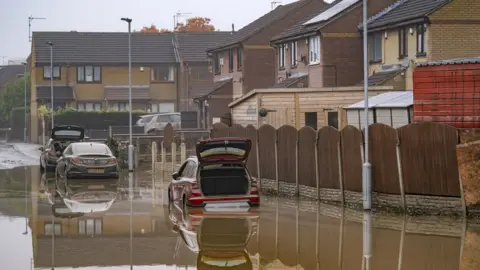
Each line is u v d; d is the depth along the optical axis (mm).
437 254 15945
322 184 24969
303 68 49250
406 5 42719
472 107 23766
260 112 35562
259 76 59875
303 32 47969
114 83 79812
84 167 34125
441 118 24234
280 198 26594
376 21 42438
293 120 35844
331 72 45719
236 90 61594
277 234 18938
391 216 21172
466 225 19297
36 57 79125
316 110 35781
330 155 24375
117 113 73125
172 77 80375
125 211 23547
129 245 17797
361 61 45969
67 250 17250
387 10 43844
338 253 16406
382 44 42188
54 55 79188
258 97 35844
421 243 17156
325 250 16781
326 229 19484
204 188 23688
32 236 19141
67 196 27953
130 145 40000
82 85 79438
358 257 15898
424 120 24578
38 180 35094
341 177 23781
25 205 25219
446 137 20312
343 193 23797
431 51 37719
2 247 17672
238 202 23375
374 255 16062
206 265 15430
